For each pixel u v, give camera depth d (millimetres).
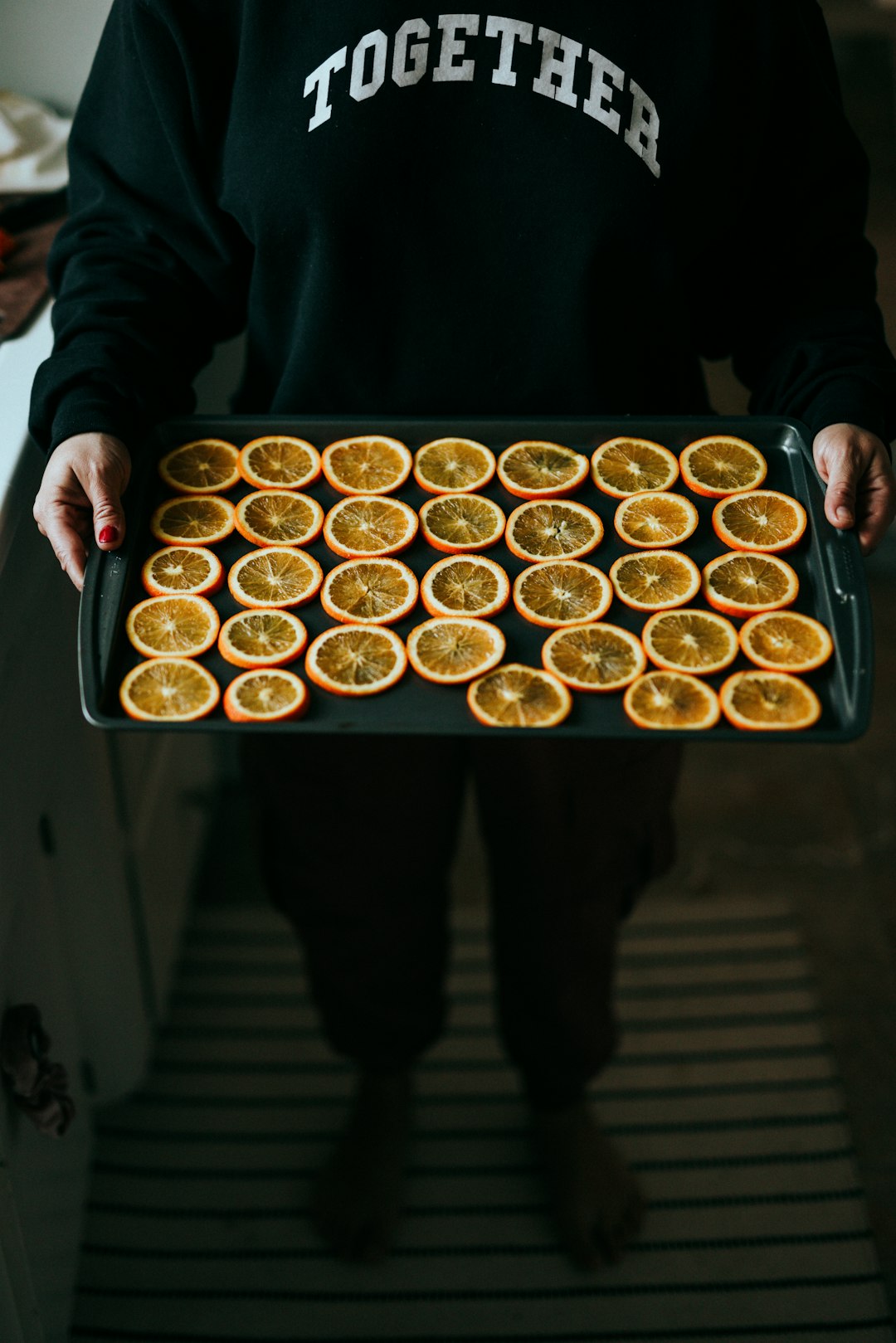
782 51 946
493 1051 1688
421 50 912
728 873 1904
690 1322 1415
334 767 1147
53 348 1031
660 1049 1677
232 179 970
